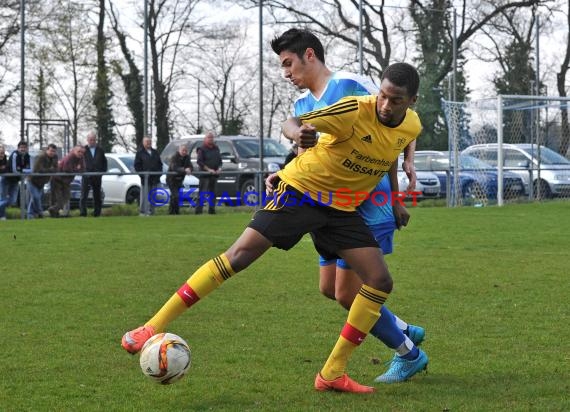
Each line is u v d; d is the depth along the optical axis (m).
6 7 45.06
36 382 6.63
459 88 51.62
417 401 6.05
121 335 8.41
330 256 6.71
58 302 10.22
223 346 7.91
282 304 10.07
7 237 17.84
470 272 12.51
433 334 8.38
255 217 6.37
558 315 9.28
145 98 33.78
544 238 17.22
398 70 6.08
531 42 53.44
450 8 50.53
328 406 5.95
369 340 8.16
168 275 12.41
